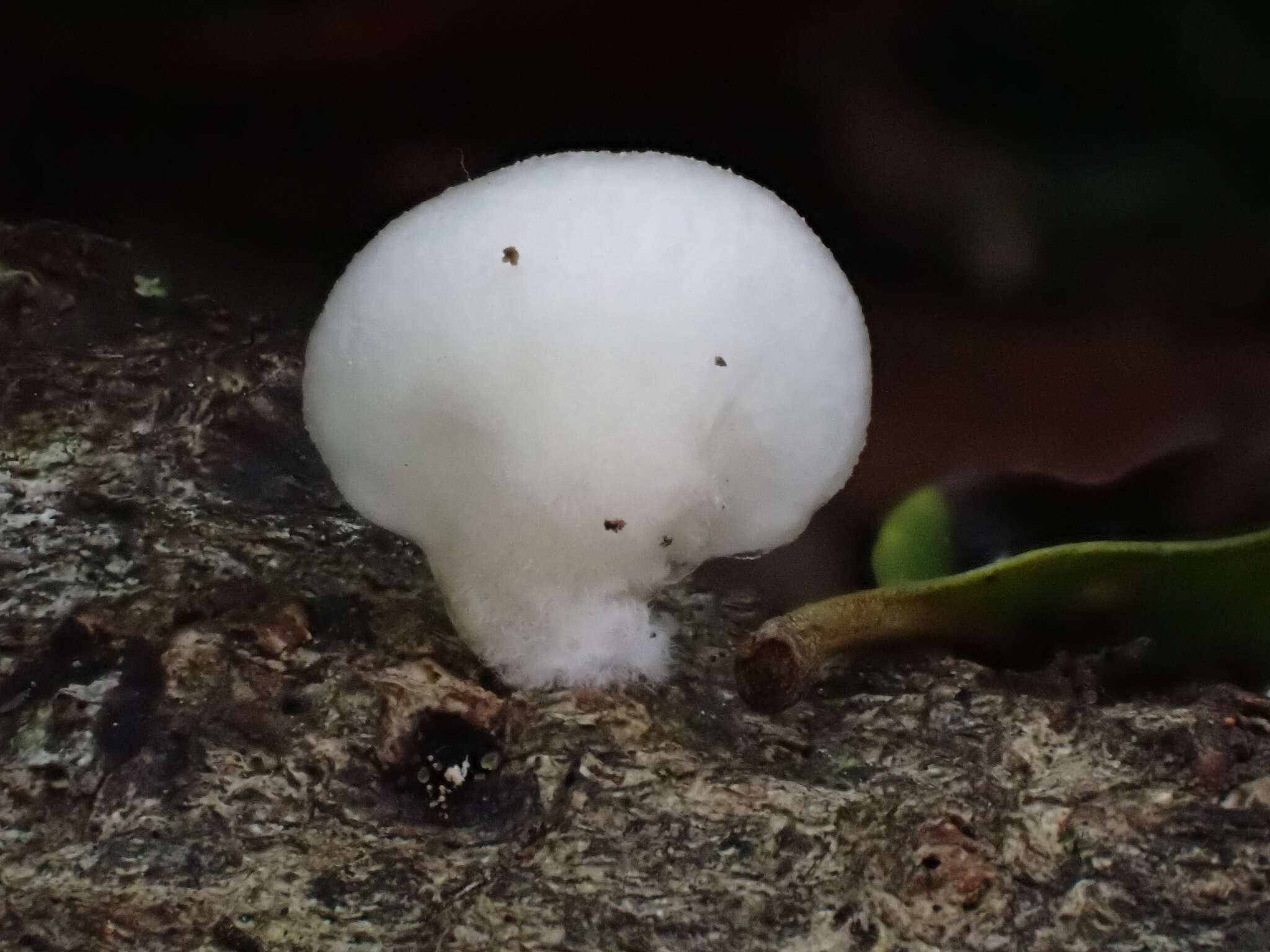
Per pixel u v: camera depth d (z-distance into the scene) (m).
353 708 0.07
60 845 0.07
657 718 0.07
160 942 0.07
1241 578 0.07
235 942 0.07
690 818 0.07
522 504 0.07
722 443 0.07
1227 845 0.07
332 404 0.07
